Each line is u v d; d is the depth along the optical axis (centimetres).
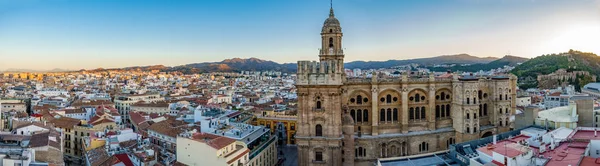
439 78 15525
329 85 13138
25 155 10338
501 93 15425
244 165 12900
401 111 14438
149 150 13150
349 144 13712
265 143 15412
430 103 14638
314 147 13425
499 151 9662
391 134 14325
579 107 14012
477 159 10412
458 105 14662
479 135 14762
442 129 14875
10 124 18125
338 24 14600
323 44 14600
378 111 14312
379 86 14250
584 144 10650
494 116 15375
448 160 12369
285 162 17600
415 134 14362
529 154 9294
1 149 11531
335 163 13362
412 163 12350
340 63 14212
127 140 15862
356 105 14250
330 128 13338
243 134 14825
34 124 15725
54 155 12188
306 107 13500
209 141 12244
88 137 17088
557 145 10738
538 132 13000
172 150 15038
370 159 14012
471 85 14500
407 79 14388
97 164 12769
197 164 12112
